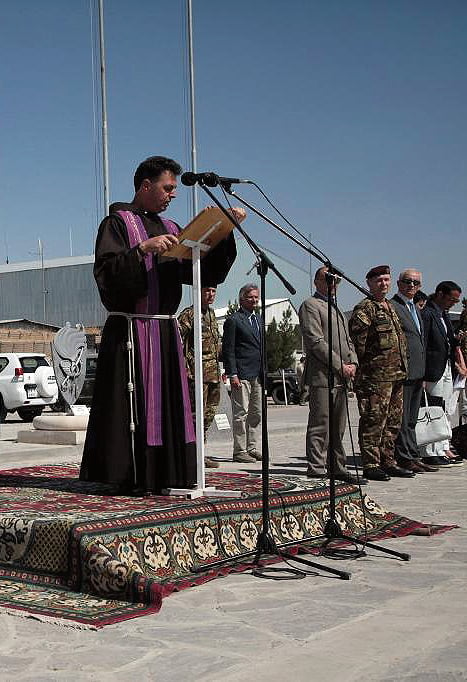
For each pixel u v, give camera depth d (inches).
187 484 211.3
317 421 332.2
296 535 211.9
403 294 375.6
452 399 413.1
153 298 212.2
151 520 179.3
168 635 144.6
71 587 168.7
